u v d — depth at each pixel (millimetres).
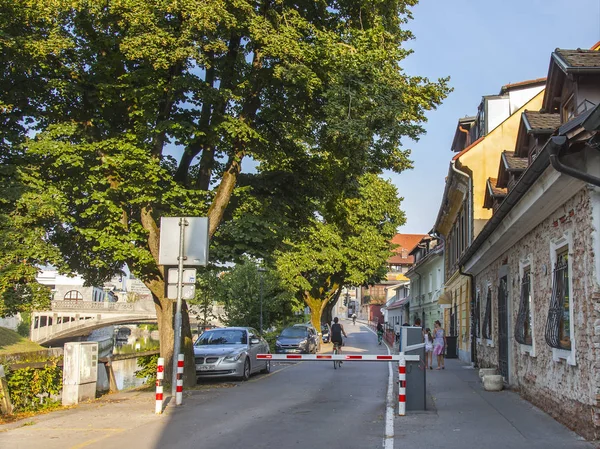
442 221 32312
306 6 15172
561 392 9719
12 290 12914
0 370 11305
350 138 13766
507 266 15094
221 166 17750
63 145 13602
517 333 12961
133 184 14094
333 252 43031
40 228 13422
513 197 10484
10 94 14477
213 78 16109
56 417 10969
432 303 44938
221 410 11812
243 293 38469
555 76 11953
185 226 12586
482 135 25906
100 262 15008
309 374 20828
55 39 13312
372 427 9742
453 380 17234
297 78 13531
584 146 7797
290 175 17312
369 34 14312
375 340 53344
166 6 12719
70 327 61781
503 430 9102
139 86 14586
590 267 8156
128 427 9875
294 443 8430
